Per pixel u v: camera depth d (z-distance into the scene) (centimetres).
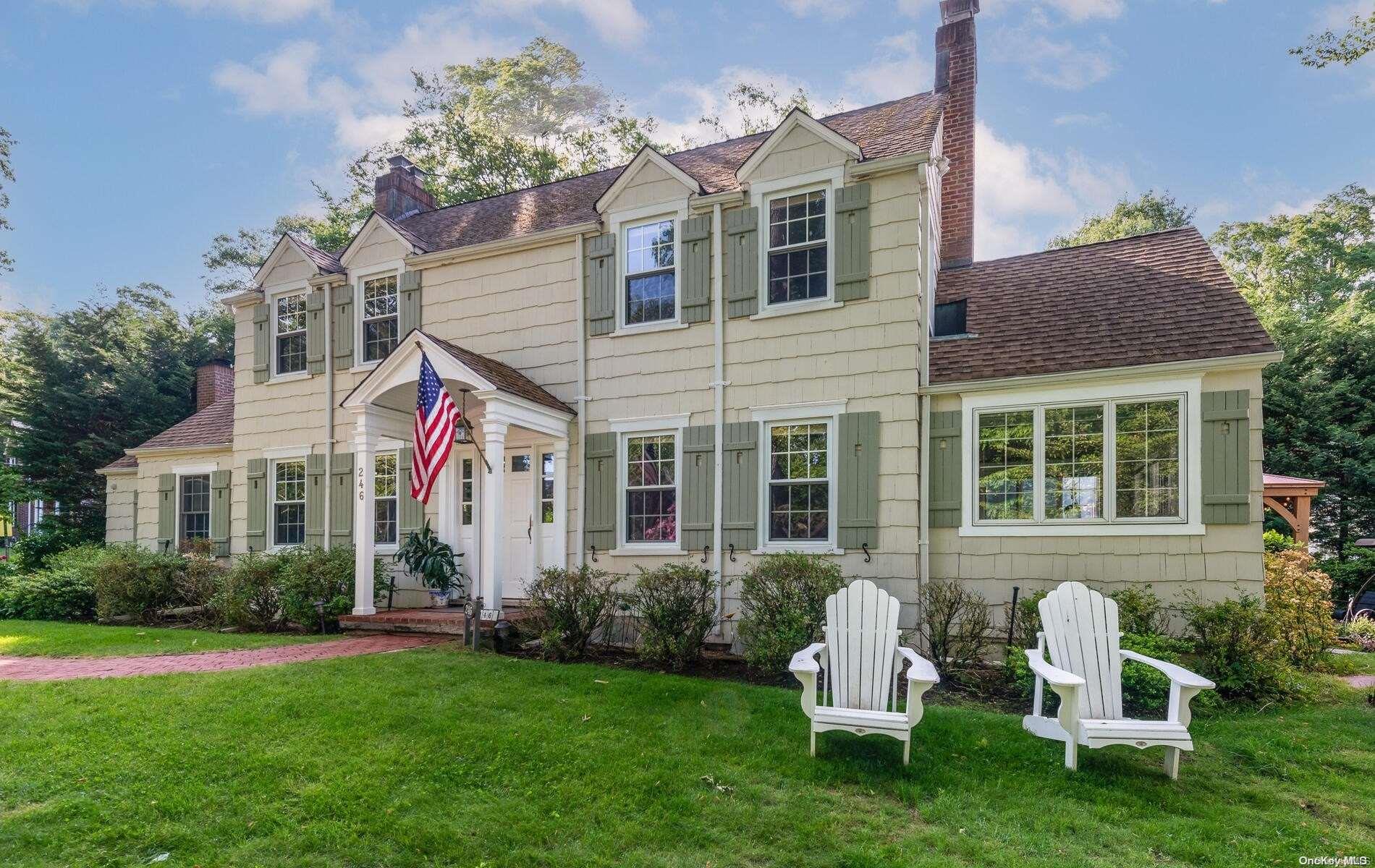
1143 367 747
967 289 1034
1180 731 443
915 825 391
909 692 464
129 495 1577
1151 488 750
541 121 2680
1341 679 758
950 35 1123
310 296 1216
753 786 436
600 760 466
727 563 889
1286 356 1736
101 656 807
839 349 854
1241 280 2906
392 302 1159
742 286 910
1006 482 808
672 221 966
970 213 1106
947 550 821
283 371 1248
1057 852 360
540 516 1041
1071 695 461
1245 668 634
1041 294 963
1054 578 775
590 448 985
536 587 798
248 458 1261
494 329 1069
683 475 924
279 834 370
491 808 404
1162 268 928
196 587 1098
